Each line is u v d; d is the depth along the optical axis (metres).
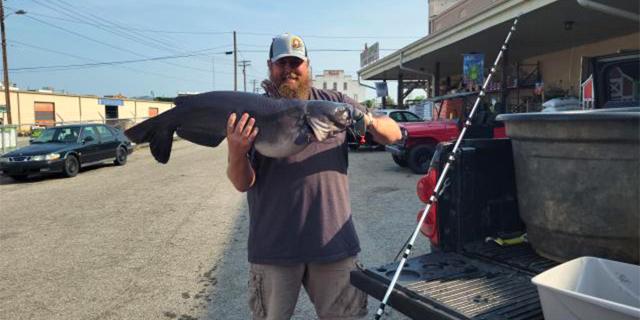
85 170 14.66
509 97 18.09
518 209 2.64
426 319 1.96
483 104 7.24
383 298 2.15
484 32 12.92
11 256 5.73
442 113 11.75
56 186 11.61
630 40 13.17
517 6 10.78
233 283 4.58
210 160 16.50
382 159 14.68
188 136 2.41
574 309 1.59
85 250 5.86
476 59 14.39
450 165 2.51
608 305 1.49
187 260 5.32
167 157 2.44
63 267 5.24
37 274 5.04
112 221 7.38
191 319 3.86
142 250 5.76
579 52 15.20
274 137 2.19
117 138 15.54
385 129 2.50
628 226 1.96
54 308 4.14
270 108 2.21
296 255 2.40
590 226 2.04
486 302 1.96
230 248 5.72
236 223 6.95
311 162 2.41
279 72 2.53
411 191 8.91
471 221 2.60
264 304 2.53
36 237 6.60
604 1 9.23
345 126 2.17
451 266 2.39
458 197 2.56
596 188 1.99
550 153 2.13
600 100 4.54
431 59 18.62
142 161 16.98
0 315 4.03
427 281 2.20
